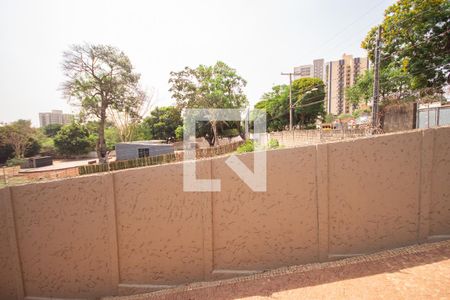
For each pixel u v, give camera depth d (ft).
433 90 39.42
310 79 126.41
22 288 11.69
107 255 11.57
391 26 53.21
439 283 8.52
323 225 11.25
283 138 80.38
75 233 11.55
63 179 11.48
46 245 11.59
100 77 100.58
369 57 64.23
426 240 11.22
